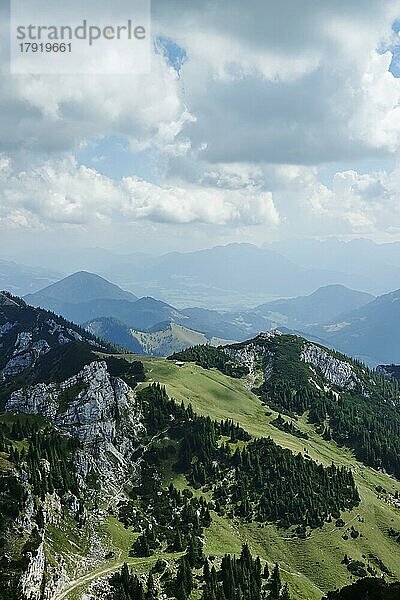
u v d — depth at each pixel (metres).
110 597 169.25
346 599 120.56
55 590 165.75
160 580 182.75
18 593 150.62
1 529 166.38
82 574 179.12
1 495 177.75
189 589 178.62
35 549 164.88
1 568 154.62
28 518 176.00
